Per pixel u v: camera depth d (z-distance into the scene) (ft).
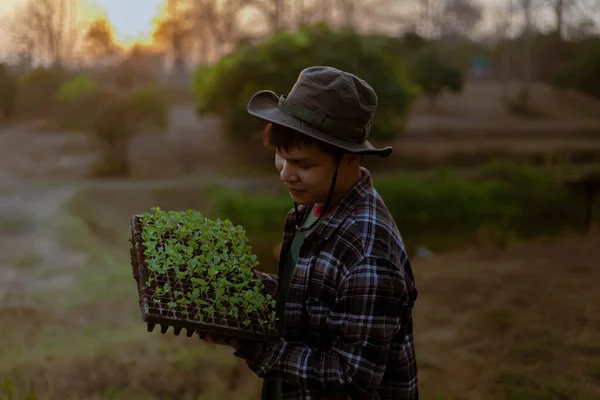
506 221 43.78
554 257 25.40
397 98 59.72
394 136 66.18
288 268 5.33
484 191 47.01
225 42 131.13
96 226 43.60
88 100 73.46
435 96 99.81
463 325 16.01
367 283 4.60
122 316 18.47
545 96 111.86
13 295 21.16
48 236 35.81
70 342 15.20
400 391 5.16
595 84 93.97
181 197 58.54
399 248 4.97
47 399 11.52
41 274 25.43
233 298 5.05
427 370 13.11
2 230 37.22
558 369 12.33
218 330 4.78
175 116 104.68
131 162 75.97
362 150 4.65
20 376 12.44
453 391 11.84
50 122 98.99
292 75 60.13
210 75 67.51
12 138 89.51
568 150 74.28
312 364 4.72
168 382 12.32
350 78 4.70
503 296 18.79
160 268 5.25
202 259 5.37
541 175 50.93
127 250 33.45
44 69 104.22
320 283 4.83
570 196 46.42
